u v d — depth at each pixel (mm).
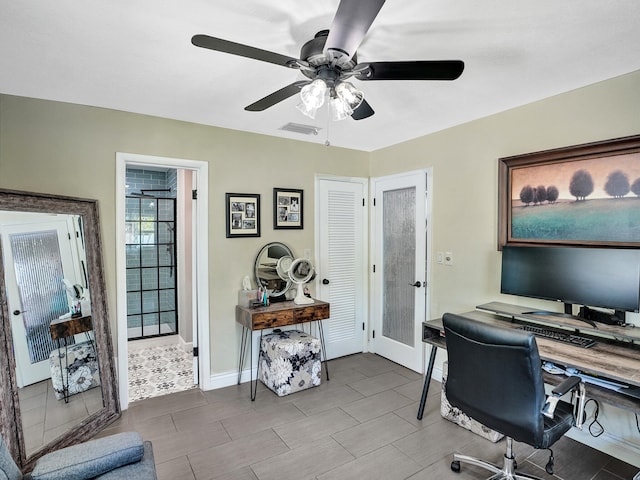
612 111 2174
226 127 3205
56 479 1340
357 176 4062
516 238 2672
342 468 2133
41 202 2260
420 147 3488
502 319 2602
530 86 2301
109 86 2293
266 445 2359
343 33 1261
